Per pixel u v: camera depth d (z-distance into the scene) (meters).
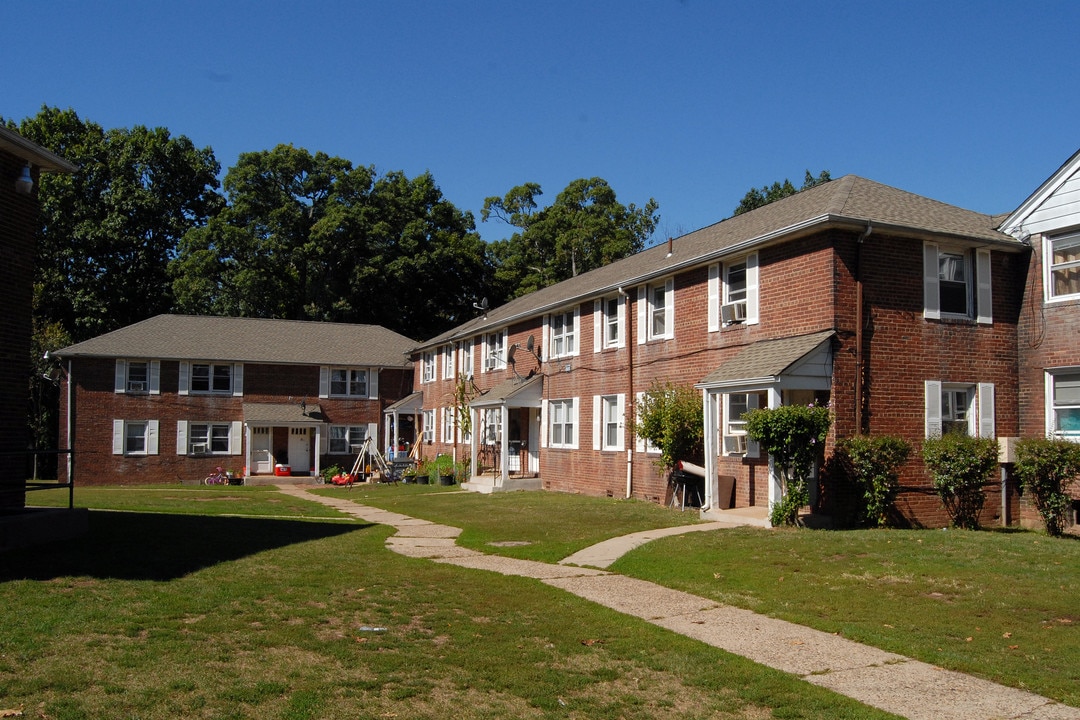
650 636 8.40
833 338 16.22
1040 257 18.12
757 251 18.34
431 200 60.38
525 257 62.62
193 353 40.59
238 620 8.34
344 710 6.04
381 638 7.96
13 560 10.93
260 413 40.72
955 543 13.43
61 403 38.88
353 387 43.66
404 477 36.00
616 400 24.06
